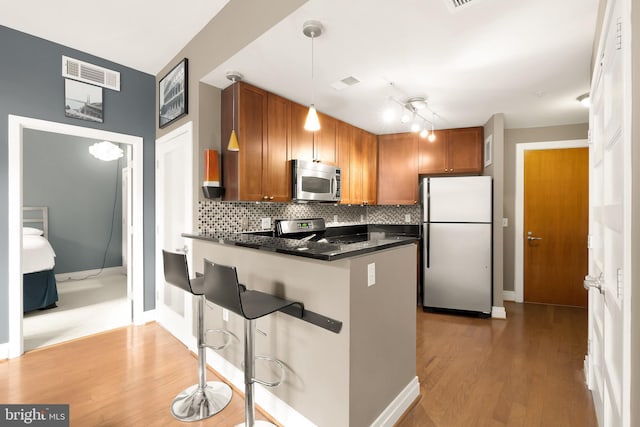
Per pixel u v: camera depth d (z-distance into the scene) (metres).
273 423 1.80
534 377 2.25
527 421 1.80
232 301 1.43
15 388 2.08
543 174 4.04
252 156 2.58
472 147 3.90
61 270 5.01
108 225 5.48
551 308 3.86
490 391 2.09
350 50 2.04
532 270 4.11
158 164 3.17
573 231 3.93
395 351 1.84
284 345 1.76
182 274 1.83
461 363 2.46
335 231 4.25
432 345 2.79
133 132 3.07
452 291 3.61
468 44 1.97
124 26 2.39
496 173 3.48
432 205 3.68
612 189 1.23
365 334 1.58
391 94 2.82
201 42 2.44
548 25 1.76
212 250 2.38
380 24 1.75
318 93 2.79
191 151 2.58
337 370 1.50
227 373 2.19
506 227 4.19
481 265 3.49
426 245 3.70
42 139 4.82
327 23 1.74
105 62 2.88
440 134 4.04
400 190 4.24
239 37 2.04
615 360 1.21
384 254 1.74
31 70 2.49
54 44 2.60
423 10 1.62
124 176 5.52
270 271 1.86
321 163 3.24
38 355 2.54
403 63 2.21
